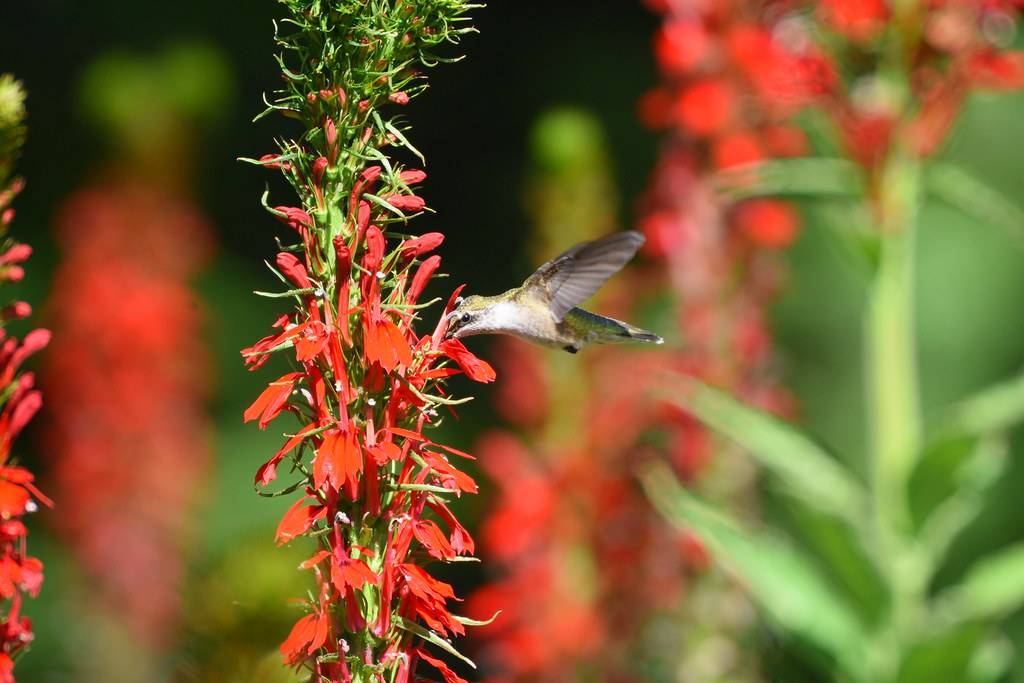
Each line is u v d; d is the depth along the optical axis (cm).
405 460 388
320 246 392
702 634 923
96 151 1344
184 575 427
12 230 1700
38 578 389
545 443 962
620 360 962
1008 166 1456
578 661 930
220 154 1812
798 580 796
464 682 385
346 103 392
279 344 385
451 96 1970
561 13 2003
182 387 1196
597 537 943
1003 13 800
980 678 802
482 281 1883
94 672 1155
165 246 1200
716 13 931
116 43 1845
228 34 1891
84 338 1179
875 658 794
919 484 775
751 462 930
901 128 810
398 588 390
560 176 998
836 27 795
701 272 954
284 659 383
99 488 1168
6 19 1822
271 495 384
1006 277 1463
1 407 411
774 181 821
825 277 1443
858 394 1430
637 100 1930
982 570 790
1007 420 745
